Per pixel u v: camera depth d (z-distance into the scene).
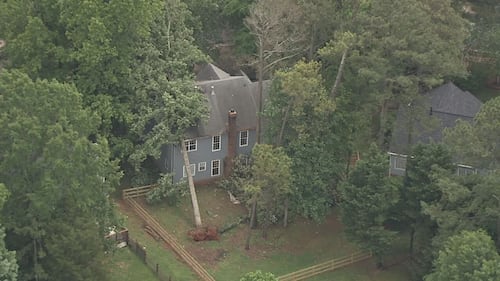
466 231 47.91
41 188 44.41
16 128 43.81
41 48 62.22
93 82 62.59
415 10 58.69
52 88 46.72
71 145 45.25
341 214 57.62
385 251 56.88
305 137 59.97
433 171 54.84
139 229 61.06
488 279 44.34
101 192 49.19
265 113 60.69
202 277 55.94
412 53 57.72
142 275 54.94
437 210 52.19
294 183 59.31
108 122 61.69
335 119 61.41
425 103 62.94
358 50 61.00
